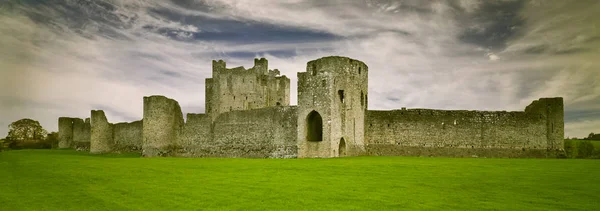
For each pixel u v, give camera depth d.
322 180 31.81
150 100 71.50
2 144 116.69
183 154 71.81
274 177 33.59
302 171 37.16
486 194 25.92
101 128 84.44
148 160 52.97
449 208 22.48
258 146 63.25
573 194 25.67
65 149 99.81
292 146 59.88
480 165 41.41
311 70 60.50
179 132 73.12
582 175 33.41
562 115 64.62
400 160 48.78
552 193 26.00
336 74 59.12
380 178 32.59
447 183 29.91
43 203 25.03
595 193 25.95
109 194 27.17
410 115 65.12
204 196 26.05
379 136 65.00
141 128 80.62
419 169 37.97
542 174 34.09
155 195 26.56
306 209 22.73
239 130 65.94
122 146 84.00
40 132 128.88
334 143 58.12
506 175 33.50
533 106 65.62
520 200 24.17
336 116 58.69
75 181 32.59
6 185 31.08
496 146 64.44
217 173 36.31
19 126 126.69
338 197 25.44
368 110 65.56
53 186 30.53
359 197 25.38
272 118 62.19
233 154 65.75
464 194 26.00
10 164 48.12
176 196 26.17
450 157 59.22
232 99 91.19
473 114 65.00
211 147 69.12
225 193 26.91
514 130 64.69
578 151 69.88
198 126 71.25
